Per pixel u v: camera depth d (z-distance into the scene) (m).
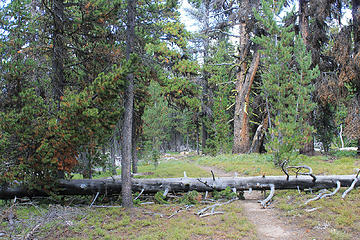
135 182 10.20
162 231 7.04
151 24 10.82
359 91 16.84
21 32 9.28
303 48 15.21
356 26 16.73
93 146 9.54
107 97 7.95
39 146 8.58
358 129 16.06
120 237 6.69
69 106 7.86
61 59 10.02
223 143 27.84
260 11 20.88
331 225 6.92
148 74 10.60
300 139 13.92
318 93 17.80
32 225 7.11
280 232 6.84
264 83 15.84
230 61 31.17
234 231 6.91
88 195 10.14
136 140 16.75
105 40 10.22
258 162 17.25
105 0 9.22
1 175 8.30
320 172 12.41
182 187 10.31
